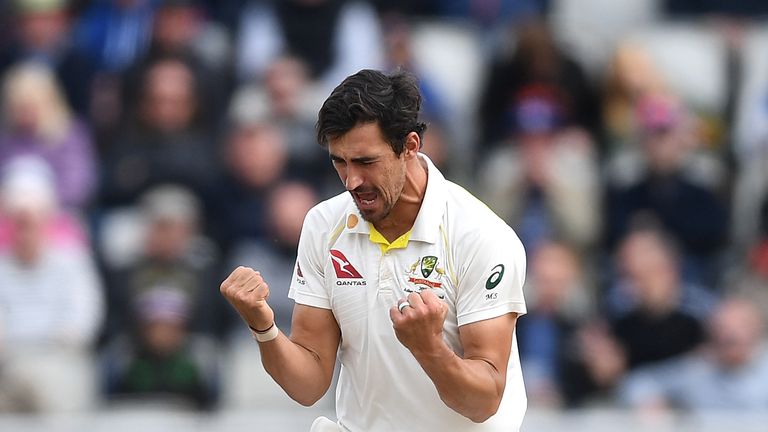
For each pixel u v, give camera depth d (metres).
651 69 35.34
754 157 34.88
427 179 14.18
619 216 32.75
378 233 14.20
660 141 32.84
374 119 13.24
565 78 34.72
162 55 33.62
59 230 29.88
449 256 14.04
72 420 26.48
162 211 29.05
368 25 35.47
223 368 28.84
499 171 32.78
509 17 38.41
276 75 32.62
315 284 14.57
